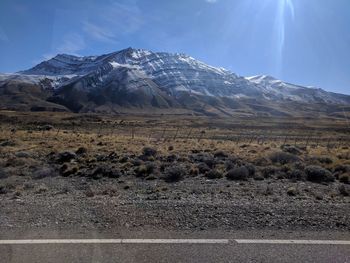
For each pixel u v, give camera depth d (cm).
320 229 815
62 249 668
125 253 654
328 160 2381
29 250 662
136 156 2428
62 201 1107
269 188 1406
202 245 702
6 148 2970
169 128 9025
